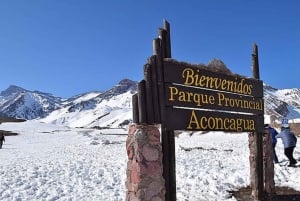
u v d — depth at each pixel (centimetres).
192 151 2392
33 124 9412
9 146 4025
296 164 1667
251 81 1162
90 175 1536
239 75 1107
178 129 875
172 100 868
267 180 1210
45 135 6456
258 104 1189
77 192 1237
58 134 6706
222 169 1603
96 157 2255
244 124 1109
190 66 924
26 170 1658
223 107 1025
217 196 1195
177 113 878
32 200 1133
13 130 7756
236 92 1088
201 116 946
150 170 802
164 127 848
